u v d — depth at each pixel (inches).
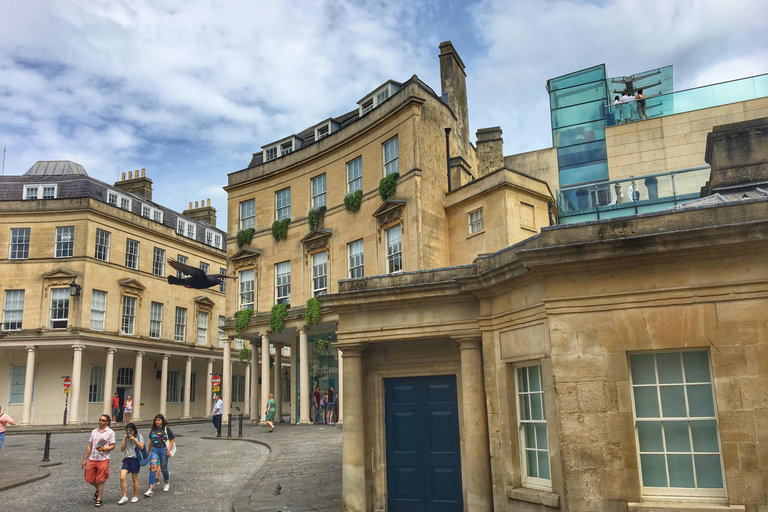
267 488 494.3
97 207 1507.1
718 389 266.5
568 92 1117.1
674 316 279.6
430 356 405.7
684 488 273.4
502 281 343.3
